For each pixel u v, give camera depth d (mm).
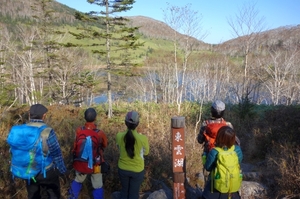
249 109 9953
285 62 24344
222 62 27375
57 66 21922
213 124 3363
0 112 7379
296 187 3939
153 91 29703
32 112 3025
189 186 4336
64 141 5125
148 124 7777
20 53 22953
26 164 2867
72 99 20844
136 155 3502
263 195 4082
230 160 2816
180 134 3455
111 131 6469
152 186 4707
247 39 18312
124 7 12266
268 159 5578
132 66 13977
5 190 3932
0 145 4832
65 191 4223
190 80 28609
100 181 3766
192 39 20297
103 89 22094
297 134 6082
